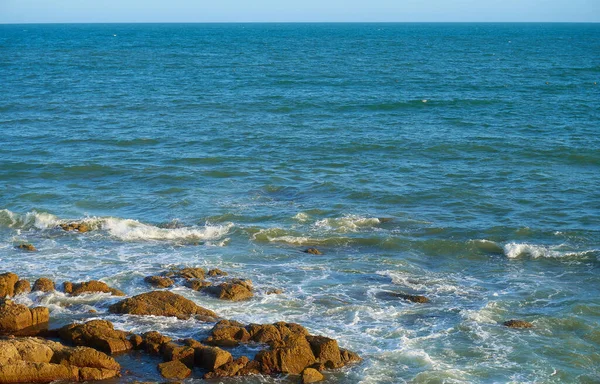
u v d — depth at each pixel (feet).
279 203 117.29
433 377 63.67
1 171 132.67
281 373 63.16
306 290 82.58
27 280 80.23
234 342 67.21
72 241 98.17
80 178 130.52
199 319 72.64
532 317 75.97
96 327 67.15
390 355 67.36
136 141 160.56
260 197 120.47
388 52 462.60
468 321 74.54
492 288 84.79
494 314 76.84
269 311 76.23
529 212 113.39
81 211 112.16
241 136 166.61
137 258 92.07
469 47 537.24
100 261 90.68
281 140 162.71
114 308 74.02
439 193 123.13
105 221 104.73
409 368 65.41
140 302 74.18
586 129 174.70
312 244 99.55
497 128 177.17
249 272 88.22
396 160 145.48
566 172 136.36
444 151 152.56
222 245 98.02
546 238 102.42
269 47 528.22
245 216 110.01
